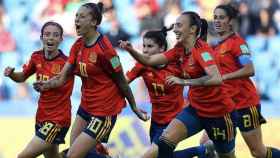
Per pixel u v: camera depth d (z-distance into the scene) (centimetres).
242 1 3425
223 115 1697
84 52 1709
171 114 1877
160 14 3369
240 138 2544
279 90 3234
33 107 2806
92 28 1692
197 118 1711
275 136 2678
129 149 2525
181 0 3422
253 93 1920
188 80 1628
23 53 3394
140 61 1681
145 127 2534
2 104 2817
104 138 1784
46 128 1803
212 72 1620
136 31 3328
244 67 1844
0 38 3400
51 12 3459
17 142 2638
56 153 1870
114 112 1742
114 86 1741
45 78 1827
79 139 1728
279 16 3406
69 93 1820
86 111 1775
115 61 1694
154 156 1748
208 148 1953
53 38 1802
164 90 1856
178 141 1717
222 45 1878
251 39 3375
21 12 3491
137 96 2998
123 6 3388
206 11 3416
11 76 1862
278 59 3325
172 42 3083
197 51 1644
